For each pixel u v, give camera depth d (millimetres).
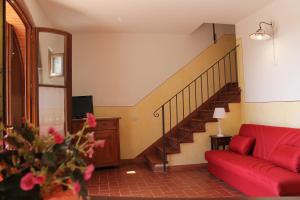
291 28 3945
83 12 4566
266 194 3020
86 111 5391
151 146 6062
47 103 3633
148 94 6129
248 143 4215
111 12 4594
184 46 6344
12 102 3236
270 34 4387
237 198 1506
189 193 3803
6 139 1101
